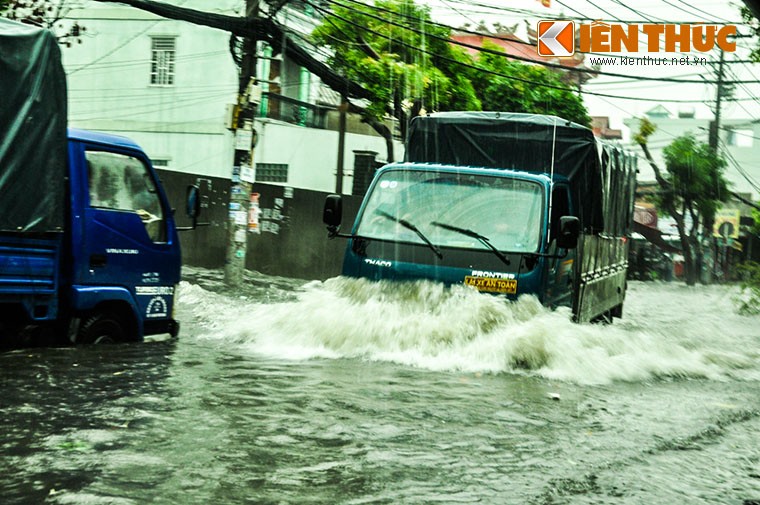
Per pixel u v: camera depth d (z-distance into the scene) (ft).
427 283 31.17
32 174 25.76
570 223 30.63
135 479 15.08
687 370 31.35
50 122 26.37
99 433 17.93
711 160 160.25
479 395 24.07
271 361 27.81
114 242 28.68
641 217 182.09
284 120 105.40
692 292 112.37
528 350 29.07
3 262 25.25
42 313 26.50
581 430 20.57
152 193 30.42
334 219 32.91
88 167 28.02
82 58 107.65
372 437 18.72
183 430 18.45
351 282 32.12
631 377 29.35
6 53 25.14
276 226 82.12
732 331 51.98
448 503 14.64
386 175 33.96
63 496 14.03
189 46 105.09
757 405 25.67
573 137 37.63
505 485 15.79
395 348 29.73
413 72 78.69
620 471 17.19
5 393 21.43
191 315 43.04
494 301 30.30
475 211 32.30
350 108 91.04
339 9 81.35
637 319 57.62
